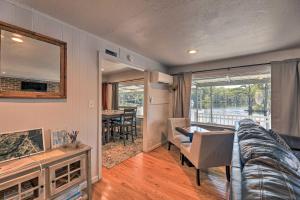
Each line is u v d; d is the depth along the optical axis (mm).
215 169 2787
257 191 569
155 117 3928
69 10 1696
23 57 1629
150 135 3771
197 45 2699
